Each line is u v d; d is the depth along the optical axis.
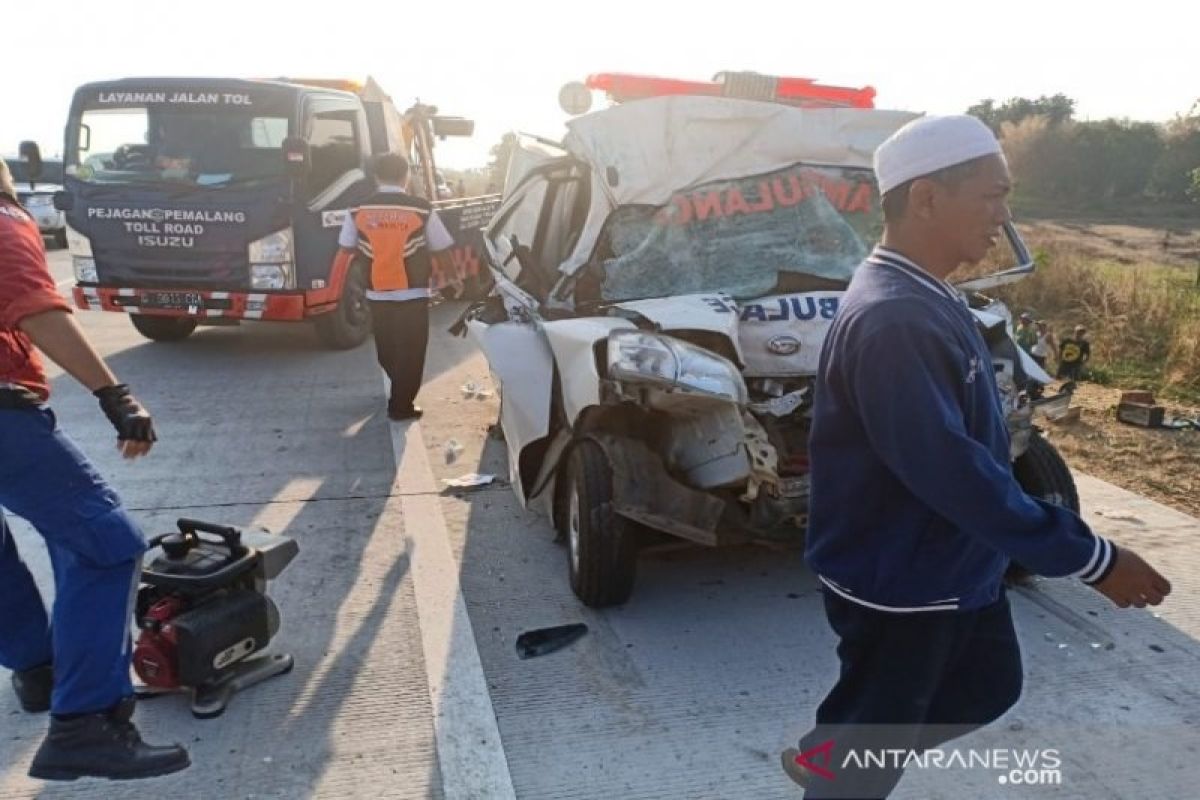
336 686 3.52
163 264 8.52
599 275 4.84
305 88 8.77
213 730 3.24
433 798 2.91
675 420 4.02
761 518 3.73
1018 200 47.84
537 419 4.40
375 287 6.71
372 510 5.24
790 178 5.12
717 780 3.00
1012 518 1.78
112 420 2.70
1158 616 4.01
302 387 8.05
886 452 1.86
